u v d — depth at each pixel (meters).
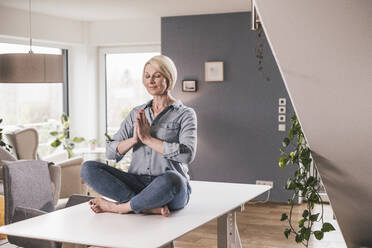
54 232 2.13
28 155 5.55
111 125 7.60
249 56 6.32
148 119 2.55
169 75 2.48
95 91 7.55
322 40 1.24
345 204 2.04
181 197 2.38
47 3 5.67
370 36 1.19
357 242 2.35
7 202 3.14
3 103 6.48
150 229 2.13
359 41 1.21
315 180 3.05
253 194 2.84
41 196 3.40
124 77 7.46
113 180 2.44
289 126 6.19
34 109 6.96
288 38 1.27
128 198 2.44
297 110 1.55
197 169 6.66
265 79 6.26
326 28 1.21
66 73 7.46
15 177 3.19
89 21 7.23
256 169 6.38
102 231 2.12
